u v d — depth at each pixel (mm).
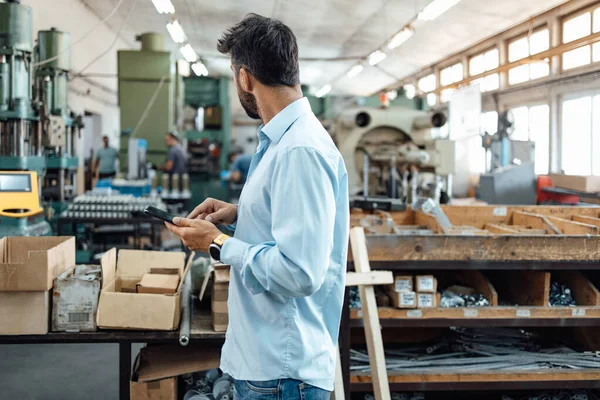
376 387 2096
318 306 1178
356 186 5660
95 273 2109
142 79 7738
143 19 8828
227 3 7703
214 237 1166
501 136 6469
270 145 1189
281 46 1136
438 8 5543
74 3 8062
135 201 4875
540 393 2707
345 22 8578
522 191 5473
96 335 1968
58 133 4184
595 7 6574
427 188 5184
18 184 3186
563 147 7465
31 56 3834
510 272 2793
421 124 5652
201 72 8594
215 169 11586
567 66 7250
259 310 1157
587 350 2750
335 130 6324
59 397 2730
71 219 4469
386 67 11727
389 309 2404
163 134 7801
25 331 1916
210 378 2350
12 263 1871
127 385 2072
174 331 2021
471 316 2420
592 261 2402
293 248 1026
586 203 5348
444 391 2807
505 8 6441
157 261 2434
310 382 1140
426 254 2359
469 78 9102
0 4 3631
